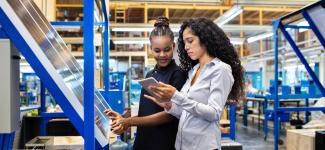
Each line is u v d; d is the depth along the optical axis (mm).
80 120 886
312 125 3697
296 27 3701
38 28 1075
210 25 1235
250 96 7113
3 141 1073
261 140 6023
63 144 1749
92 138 871
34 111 2904
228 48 1261
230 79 1169
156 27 1429
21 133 2477
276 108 3762
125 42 7016
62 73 977
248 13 7410
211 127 1191
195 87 1191
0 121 937
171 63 1434
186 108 1092
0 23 854
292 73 10031
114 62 8359
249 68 12844
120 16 6746
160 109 1412
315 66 7902
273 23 3824
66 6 5477
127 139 2568
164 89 1080
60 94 878
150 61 7215
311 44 7344
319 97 4754
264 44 10508
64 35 4613
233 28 6066
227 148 3320
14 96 984
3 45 910
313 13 3096
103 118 1235
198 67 1293
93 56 866
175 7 6344
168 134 1381
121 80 5078
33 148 1709
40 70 865
